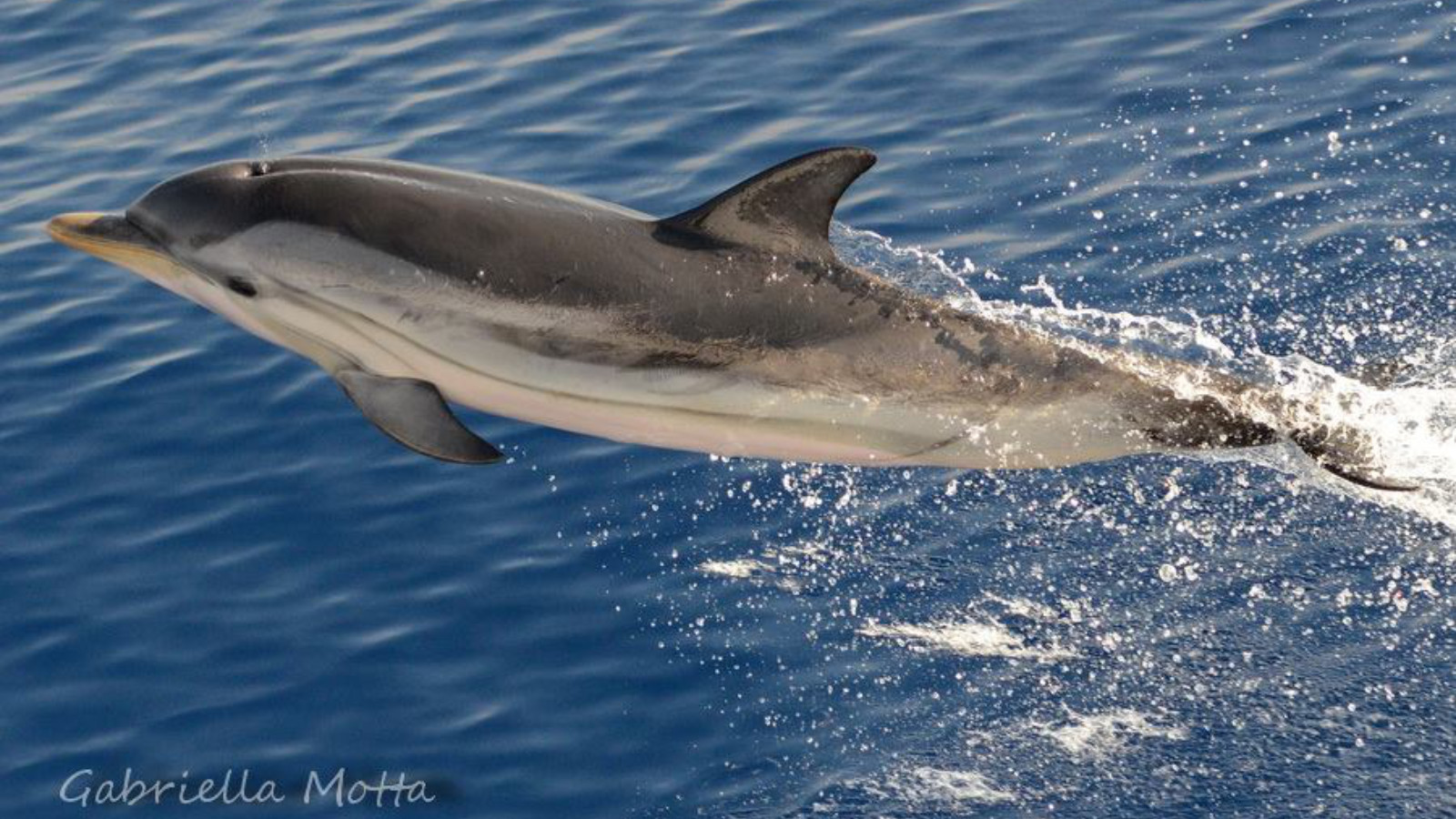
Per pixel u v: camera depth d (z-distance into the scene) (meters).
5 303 31.17
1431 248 28.98
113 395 28.52
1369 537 23.94
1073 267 29.55
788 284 17.62
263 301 17.20
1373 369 20.50
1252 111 33.50
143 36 41.03
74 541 25.48
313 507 25.86
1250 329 27.47
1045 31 37.28
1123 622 23.09
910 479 25.58
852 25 38.38
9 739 22.28
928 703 22.19
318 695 22.67
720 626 23.33
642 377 17.20
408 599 24.08
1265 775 21.06
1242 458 19.33
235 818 21.00
